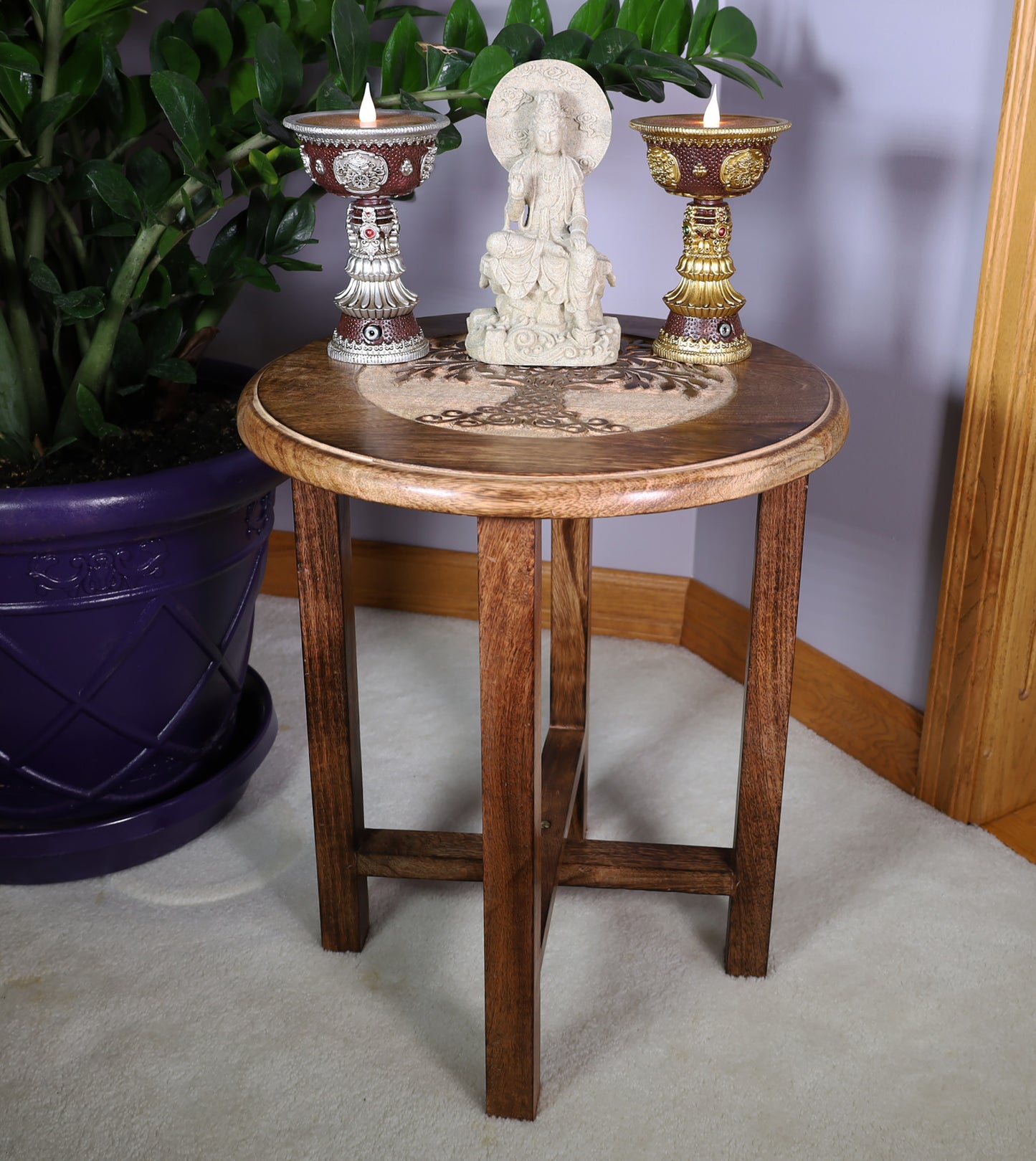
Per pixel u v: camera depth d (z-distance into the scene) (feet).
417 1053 4.27
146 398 5.39
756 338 6.04
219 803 5.28
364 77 4.46
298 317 6.89
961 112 4.80
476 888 5.10
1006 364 4.75
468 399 3.91
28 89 4.51
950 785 5.48
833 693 6.04
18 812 4.98
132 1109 4.03
